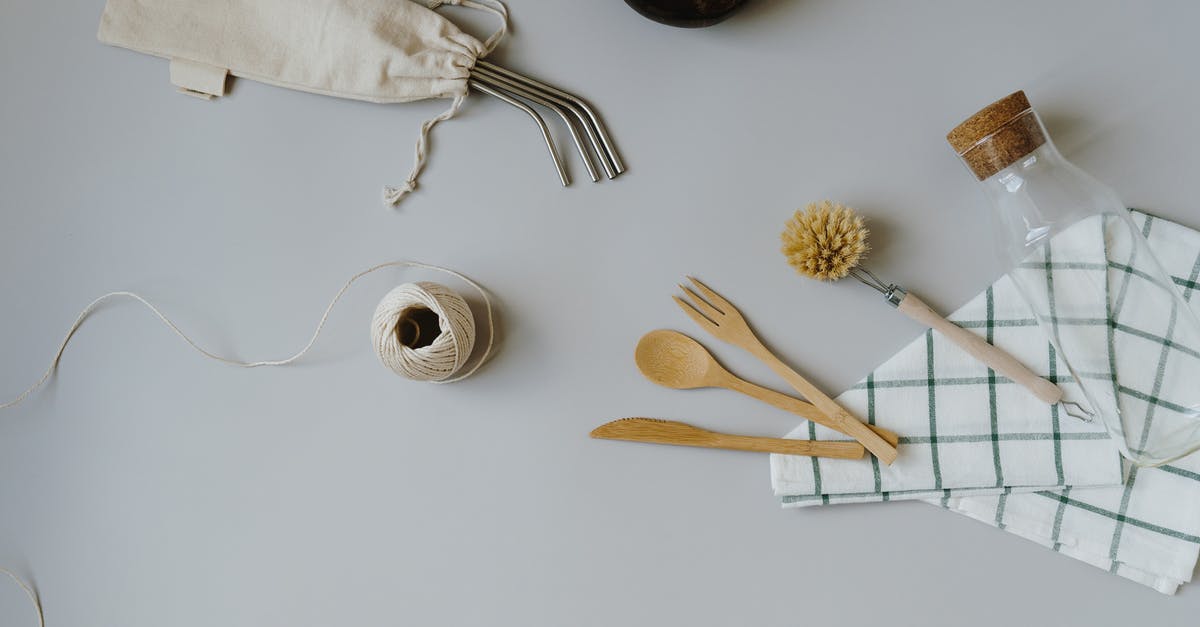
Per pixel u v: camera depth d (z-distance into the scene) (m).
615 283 1.01
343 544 1.03
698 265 1.00
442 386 1.02
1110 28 0.98
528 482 1.01
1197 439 0.90
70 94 1.06
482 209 1.02
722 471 1.00
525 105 1.00
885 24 0.99
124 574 1.05
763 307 0.99
